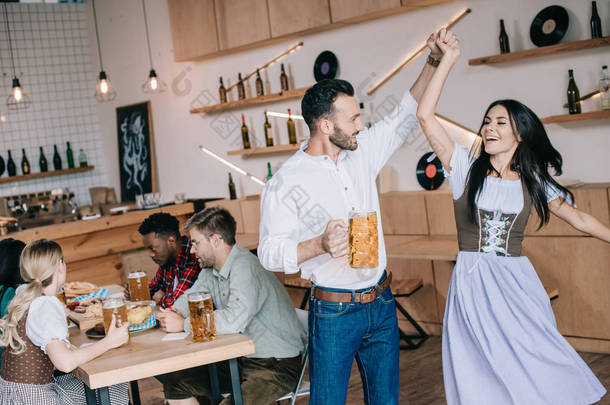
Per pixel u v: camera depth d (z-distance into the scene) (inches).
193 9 220.8
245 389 99.1
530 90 159.2
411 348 166.4
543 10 152.9
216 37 214.8
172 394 108.0
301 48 206.5
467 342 95.2
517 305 91.6
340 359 88.0
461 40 169.2
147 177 282.7
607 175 150.4
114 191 306.5
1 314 111.5
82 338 102.7
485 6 162.9
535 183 94.3
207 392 106.6
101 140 314.7
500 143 93.7
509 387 89.4
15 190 295.9
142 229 127.9
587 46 142.2
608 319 146.8
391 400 92.0
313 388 90.0
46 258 96.9
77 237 196.7
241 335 93.7
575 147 154.4
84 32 310.8
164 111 270.1
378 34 185.0
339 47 195.6
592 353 150.3
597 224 96.6
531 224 154.3
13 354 95.5
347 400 137.0
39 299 94.5
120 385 109.6
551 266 153.1
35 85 298.8
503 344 91.0
